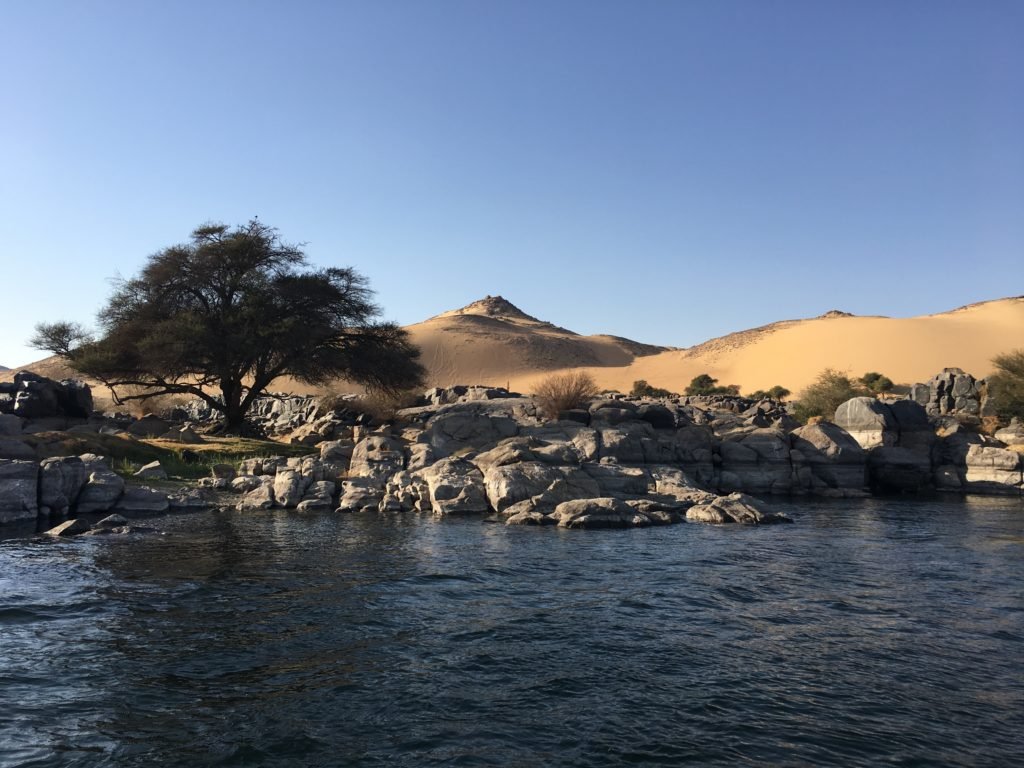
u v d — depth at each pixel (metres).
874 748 7.21
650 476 27.03
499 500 23.05
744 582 14.11
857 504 28.72
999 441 37.75
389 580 13.76
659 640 10.52
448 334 146.25
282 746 7.11
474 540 18.19
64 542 16.89
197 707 7.99
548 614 11.76
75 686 8.50
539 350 144.62
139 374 40.41
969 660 9.76
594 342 173.38
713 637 10.68
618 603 12.50
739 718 7.88
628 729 7.57
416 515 22.66
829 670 9.35
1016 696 8.55
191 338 35.97
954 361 93.50
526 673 9.15
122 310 40.12
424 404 49.28
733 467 32.56
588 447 28.36
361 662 9.45
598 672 9.21
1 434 27.00
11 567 14.23
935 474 35.38
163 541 17.30
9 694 8.22
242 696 8.30
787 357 107.00
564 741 7.29
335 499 24.81
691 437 32.38
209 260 39.06
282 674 8.98
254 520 21.09
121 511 21.73
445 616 11.55
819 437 33.38
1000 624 11.41
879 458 35.06
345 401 45.41
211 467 29.58
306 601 12.20
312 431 39.69
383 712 7.93
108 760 6.77
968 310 126.75
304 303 40.19
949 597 13.09
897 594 13.28
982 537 19.94
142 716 7.74
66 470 21.16
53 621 10.86
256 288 38.53
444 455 27.44
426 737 7.34
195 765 6.71
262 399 57.69
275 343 36.84
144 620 11.01
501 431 29.31
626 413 33.16
